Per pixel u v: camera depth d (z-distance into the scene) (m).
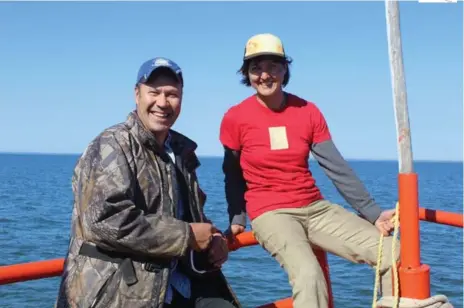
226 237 3.44
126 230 2.65
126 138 2.84
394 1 2.60
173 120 3.01
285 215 3.47
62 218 31.11
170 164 2.98
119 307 2.68
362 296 12.53
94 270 2.71
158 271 2.77
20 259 18.72
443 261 16.66
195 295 3.21
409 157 2.71
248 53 3.57
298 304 3.07
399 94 2.65
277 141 3.55
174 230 2.76
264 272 15.09
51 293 12.67
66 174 111.69
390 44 2.62
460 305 11.91
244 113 3.63
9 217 31.11
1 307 11.66
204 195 3.29
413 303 2.69
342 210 3.57
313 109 3.66
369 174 136.12
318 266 3.18
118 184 2.70
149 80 2.94
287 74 3.68
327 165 3.58
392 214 3.33
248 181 3.63
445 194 56.19
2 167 159.12
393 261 2.80
